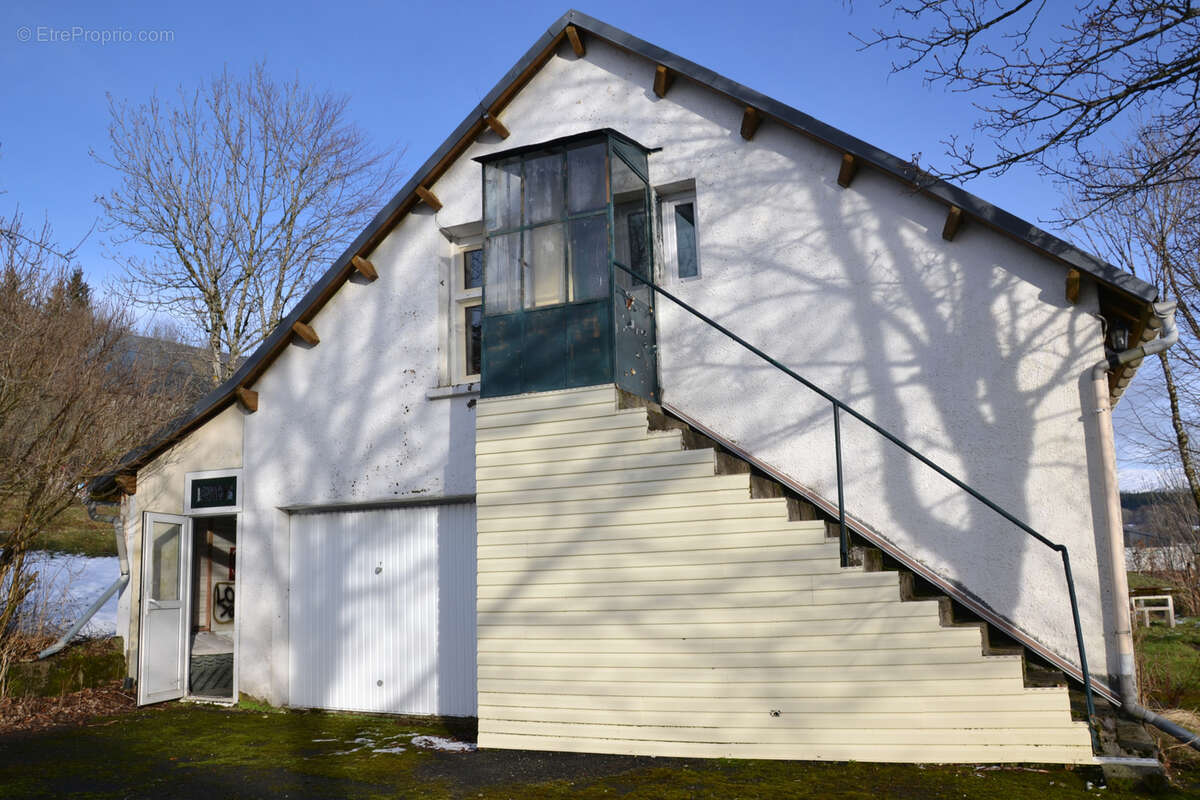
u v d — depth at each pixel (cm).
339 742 831
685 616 712
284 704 1031
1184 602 1852
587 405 775
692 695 700
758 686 681
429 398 987
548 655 753
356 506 1029
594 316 799
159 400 1201
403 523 1001
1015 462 734
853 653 658
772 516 695
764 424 835
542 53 970
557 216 838
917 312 786
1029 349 741
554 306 819
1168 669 944
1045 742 606
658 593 723
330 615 1027
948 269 779
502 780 660
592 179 829
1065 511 712
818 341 822
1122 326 741
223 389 1086
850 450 795
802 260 839
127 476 1157
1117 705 676
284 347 1087
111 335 1199
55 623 1127
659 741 705
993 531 734
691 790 604
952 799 549
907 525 765
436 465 972
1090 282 725
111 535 1669
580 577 752
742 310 859
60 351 1056
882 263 805
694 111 906
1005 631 716
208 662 1274
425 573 977
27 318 1055
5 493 1013
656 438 744
